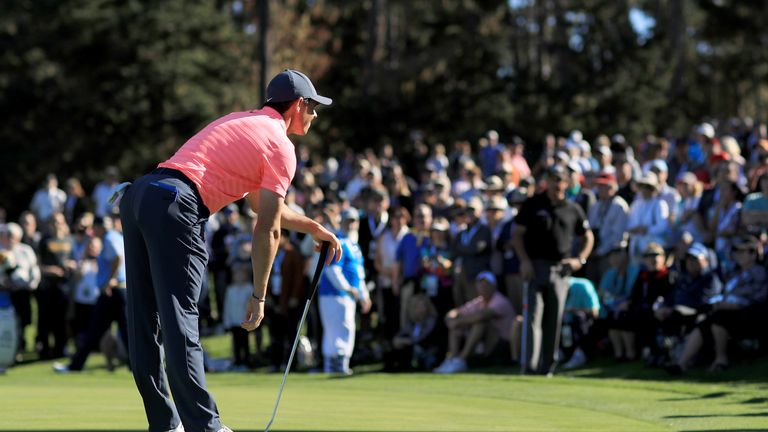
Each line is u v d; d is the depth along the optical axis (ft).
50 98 211.20
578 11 243.19
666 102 212.84
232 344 83.92
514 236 63.98
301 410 40.52
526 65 233.76
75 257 97.81
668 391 52.85
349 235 74.90
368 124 197.47
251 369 82.07
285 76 27.27
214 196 25.90
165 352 25.57
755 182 70.18
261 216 25.86
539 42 238.68
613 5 247.91
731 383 57.82
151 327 26.71
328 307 73.41
